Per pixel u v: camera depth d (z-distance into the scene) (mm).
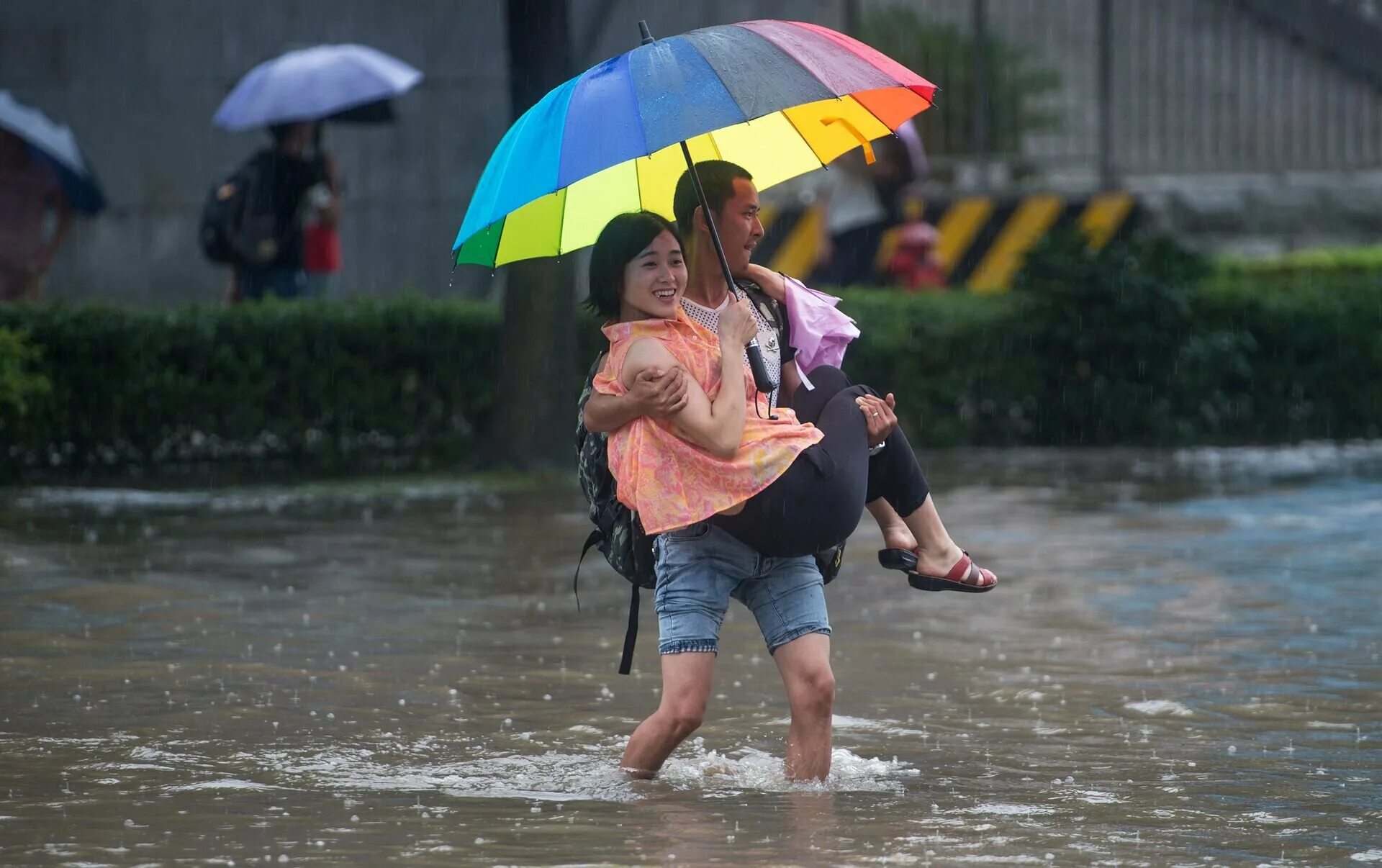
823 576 18219
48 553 32250
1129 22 69188
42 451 42781
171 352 43406
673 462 16781
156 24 64938
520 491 40531
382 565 31516
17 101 56250
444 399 45250
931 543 18438
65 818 16172
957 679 23000
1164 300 49281
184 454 44406
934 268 58469
